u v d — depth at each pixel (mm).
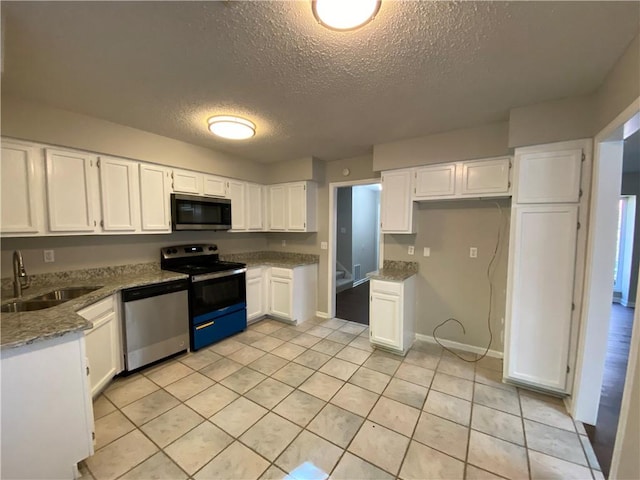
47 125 2166
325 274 4148
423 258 3266
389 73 1705
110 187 2564
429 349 3084
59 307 1770
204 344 3090
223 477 1536
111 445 1739
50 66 1633
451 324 3141
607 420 1986
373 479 1527
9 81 1804
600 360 1922
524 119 2158
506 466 1606
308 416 2010
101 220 2520
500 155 2523
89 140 2389
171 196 3020
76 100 2084
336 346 3158
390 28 1306
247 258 4383
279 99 2057
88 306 2031
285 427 1903
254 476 1542
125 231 2678
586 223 2018
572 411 2020
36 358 1394
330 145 3217
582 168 2006
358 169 3777
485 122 2498
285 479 1525
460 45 1437
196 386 2371
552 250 2133
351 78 1762
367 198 6941
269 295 3965
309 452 1700
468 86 1861
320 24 1268
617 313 4520
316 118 2404
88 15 1224
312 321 3992
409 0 1136
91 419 1578
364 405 2135
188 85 1856
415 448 1731
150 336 2625
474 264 2990
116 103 2133
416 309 3324
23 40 1385
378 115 2344
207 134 2850
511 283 2309
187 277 2920
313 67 1643
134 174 2729
